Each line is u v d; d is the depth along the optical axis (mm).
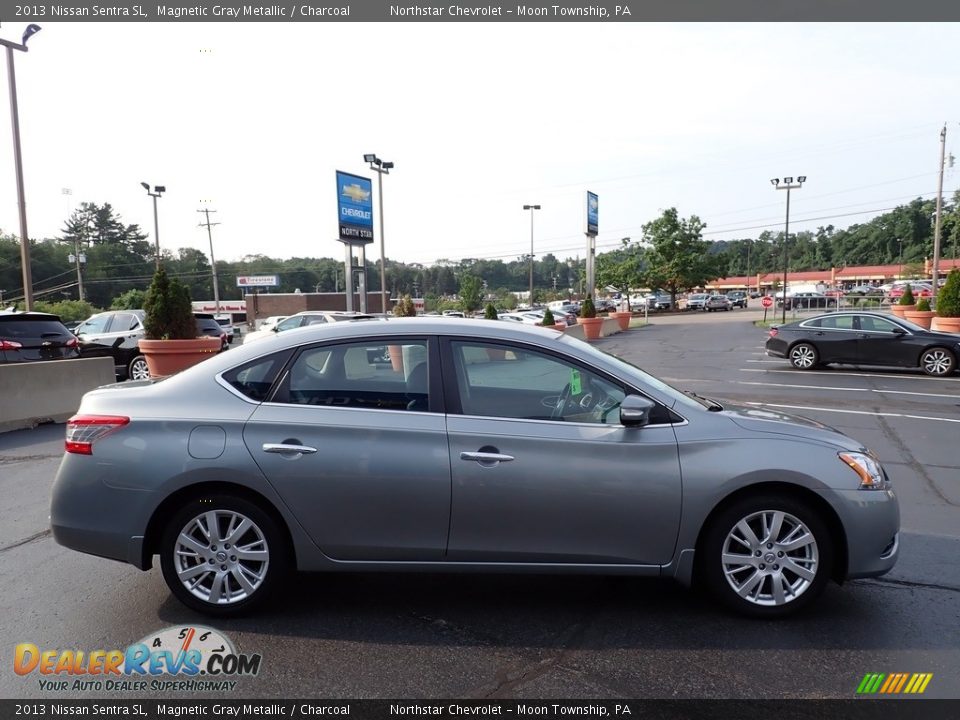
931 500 6074
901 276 88938
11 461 7629
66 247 97312
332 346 3910
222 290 119500
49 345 11594
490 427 3721
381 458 3684
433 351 3887
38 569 4598
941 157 38688
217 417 3766
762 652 3441
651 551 3717
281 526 3793
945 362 15164
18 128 20516
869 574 3740
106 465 3750
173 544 3791
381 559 3762
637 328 40156
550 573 3760
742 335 30891
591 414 3838
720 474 3648
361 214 30531
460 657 3422
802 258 148125
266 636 3639
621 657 3406
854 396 12500
